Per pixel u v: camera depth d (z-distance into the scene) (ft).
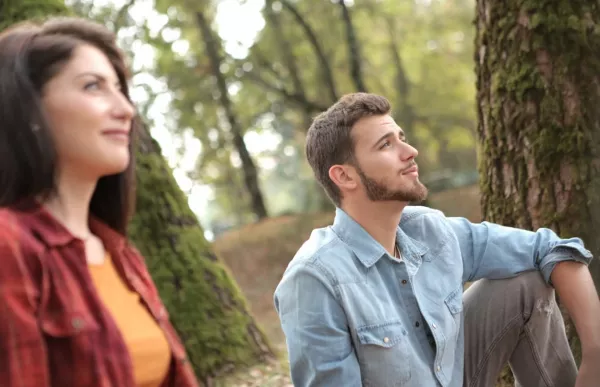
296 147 91.91
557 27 9.34
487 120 10.07
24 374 4.13
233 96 60.49
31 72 4.68
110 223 5.47
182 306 13.43
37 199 4.68
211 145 62.69
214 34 53.88
